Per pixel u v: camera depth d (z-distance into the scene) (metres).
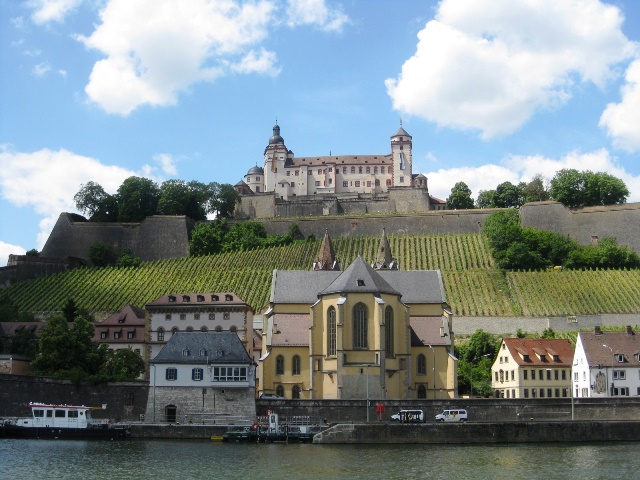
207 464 97.44
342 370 146.88
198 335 135.12
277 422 125.31
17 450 109.38
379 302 148.25
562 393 172.62
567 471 93.62
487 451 111.31
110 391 136.62
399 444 119.56
